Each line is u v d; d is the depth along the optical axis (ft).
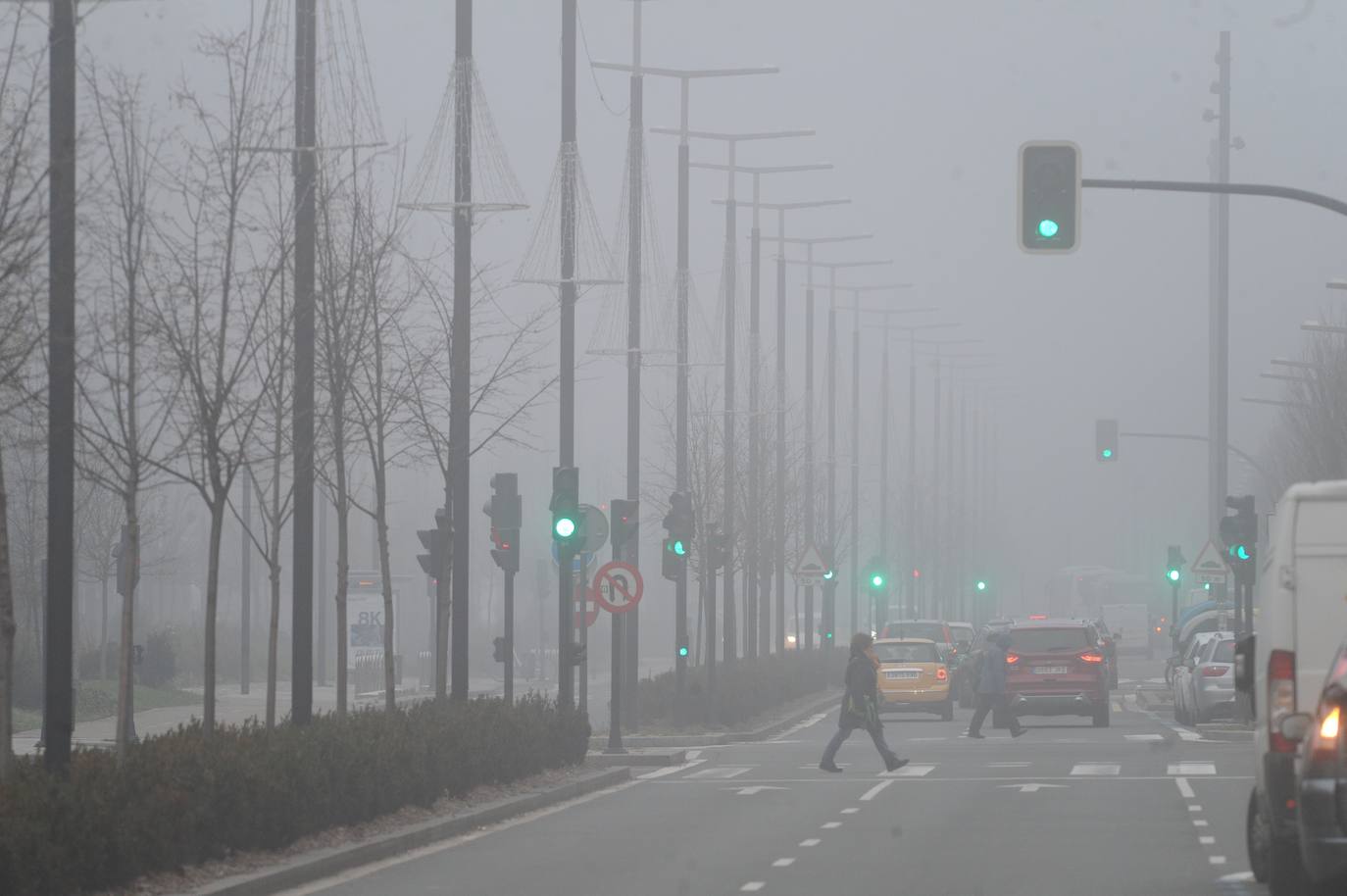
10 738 145.38
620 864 165.99
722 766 297.33
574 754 261.65
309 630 191.01
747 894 144.77
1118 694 574.97
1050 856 168.96
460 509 245.24
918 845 178.60
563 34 294.87
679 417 389.39
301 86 188.44
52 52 141.79
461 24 237.86
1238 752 306.35
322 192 205.98
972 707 517.55
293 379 208.95
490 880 154.51
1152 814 207.31
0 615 146.20
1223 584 552.41
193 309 194.70
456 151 237.86
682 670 375.04
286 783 163.02
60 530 143.43
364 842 171.12
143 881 137.80
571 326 298.76
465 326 242.99
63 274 142.00
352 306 222.69
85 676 485.15
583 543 278.26
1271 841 131.23
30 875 122.31
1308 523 136.67
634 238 353.10
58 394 143.02
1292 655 135.44
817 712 493.36
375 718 206.28
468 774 212.64
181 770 150.92
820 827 197.06
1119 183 211.41
